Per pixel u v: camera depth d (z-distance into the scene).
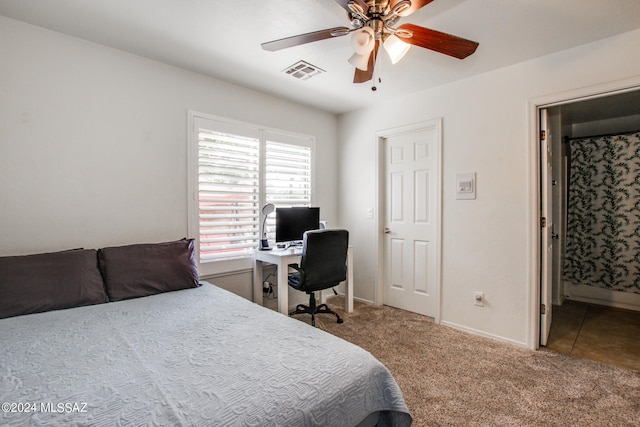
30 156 1.97
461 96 2.81
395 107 3.36
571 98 2.21
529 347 2.43
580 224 3.80
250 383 1.03
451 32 1.98
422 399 1.78
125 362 1.18
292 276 2.92
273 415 0.90
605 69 2.06
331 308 3.47
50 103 2.04
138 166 2.41
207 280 2.82
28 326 1.53
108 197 2.27
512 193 2.51
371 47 1.47
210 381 1.04
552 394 1.82
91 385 1.02
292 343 1.35
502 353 2.35
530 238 2.42
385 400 1.22
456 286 2.85
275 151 3.33
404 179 3.40
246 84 2.97
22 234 1.95
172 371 1.11
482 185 2.67
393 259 3.53
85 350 1.28
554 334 2.72
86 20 1.93
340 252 2.91
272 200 3.32
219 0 1.72
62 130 2.08
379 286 3.58
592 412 1.66
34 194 1.99
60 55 2.07
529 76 2.40
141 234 2.43
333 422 1.02
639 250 3.42
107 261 2.06
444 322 2.94
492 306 2.62
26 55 1.96
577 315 3.24
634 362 2.21
